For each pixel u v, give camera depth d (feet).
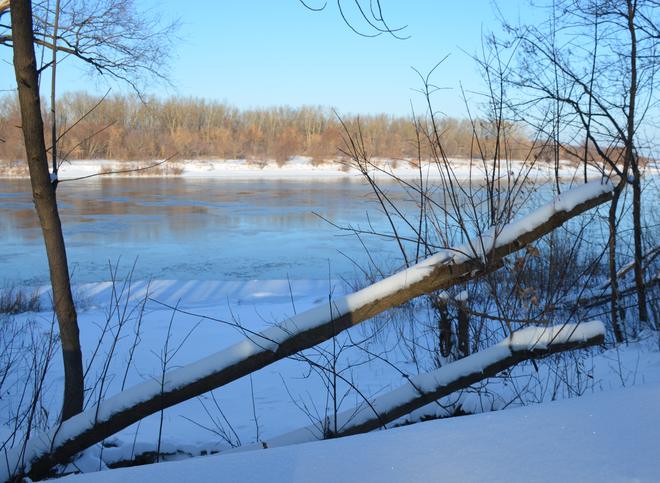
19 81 11.47
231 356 9.89
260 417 15.83
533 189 17.08
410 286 10.56
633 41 21.50
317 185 161.17
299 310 30.63
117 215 95.20
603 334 10.82
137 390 9.82
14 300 35.27
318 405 16.63
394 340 21.48
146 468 6.40
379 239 65.67
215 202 115.85
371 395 17.19
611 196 11.39
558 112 16.99
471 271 11.05
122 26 30.25
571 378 13.61
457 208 13.73
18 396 17.85
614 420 6.92
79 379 12.03
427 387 10.64
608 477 5.66
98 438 9.78
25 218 88.84
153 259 59.77
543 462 6.04
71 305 11.98
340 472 6.05
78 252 63.52
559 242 20.90
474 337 14.48
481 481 5.73
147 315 30.50
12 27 11.32
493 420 7.13
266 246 66.49
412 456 6.31
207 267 55.57
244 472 6.17
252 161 232.12
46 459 9.68
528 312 13.03
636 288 22.48
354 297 10.35
